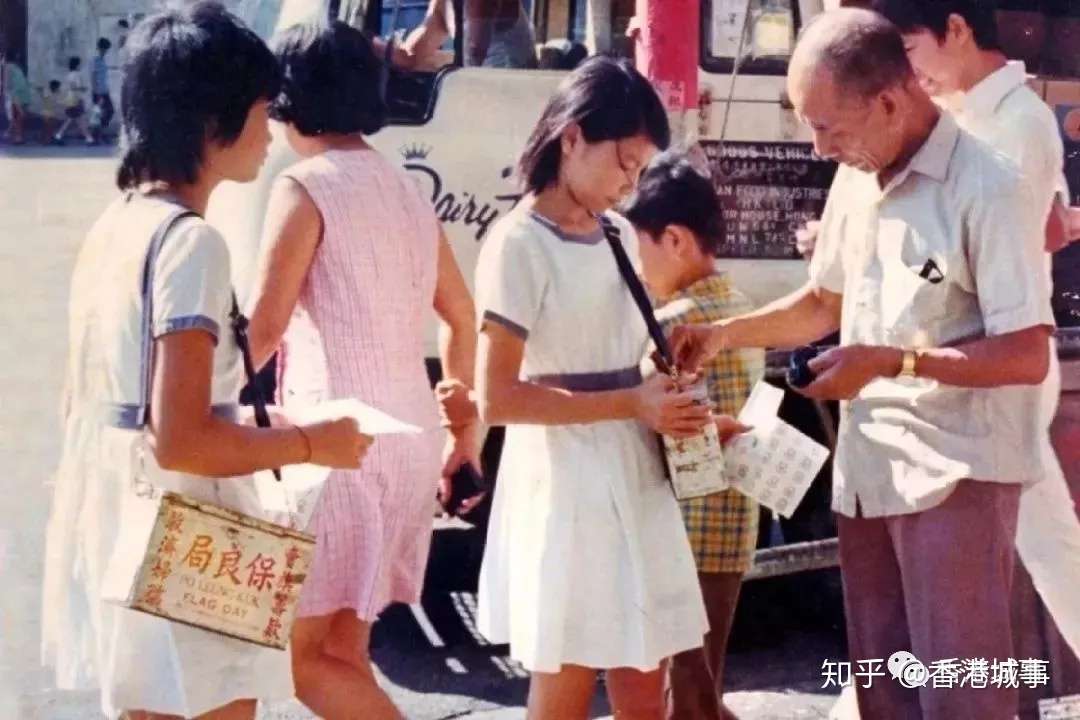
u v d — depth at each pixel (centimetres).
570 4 531
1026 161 402
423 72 514
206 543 282
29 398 670
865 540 382
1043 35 579
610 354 344
